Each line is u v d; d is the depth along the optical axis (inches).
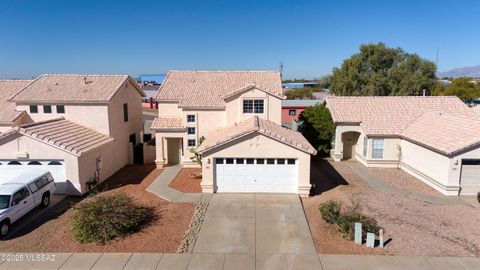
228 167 781.3
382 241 530.3
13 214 592.4
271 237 569.0
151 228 603.5
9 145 770.2
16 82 1133.1
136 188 832.3
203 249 530.0
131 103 1115.3
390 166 1034.7
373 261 492.1
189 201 736.3
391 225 614.2
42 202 697.0
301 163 761.6
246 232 587.2
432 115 1023.0
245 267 479.5
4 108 986.1
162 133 1013.8
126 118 1075.9
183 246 538.3
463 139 789.9
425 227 606.5
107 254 514.6
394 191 811.4
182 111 1038.4
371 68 2300.7
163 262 491.8
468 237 568.1
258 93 961.5
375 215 660.7
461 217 653.3
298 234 579.2
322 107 1175.6
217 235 576.7
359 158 1107.9
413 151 949.8
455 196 777.6
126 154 1074.7
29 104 955.3
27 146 770.2
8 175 788.0
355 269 472.1
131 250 527.5
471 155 762.8
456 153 764.6
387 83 2186.3
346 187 841.5
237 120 976.9
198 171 981.8
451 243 546.9
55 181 784.3
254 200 739.4
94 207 587.2
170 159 1082.1
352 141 1153.4
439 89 2480.3
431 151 855.7
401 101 1163.3
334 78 2383.1
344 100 1175.0
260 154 764.6
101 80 1047.0
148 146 1095.6
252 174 781.3
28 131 768.9
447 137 837.2
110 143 949.2
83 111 943.0
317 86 4202.8
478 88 2637.8
